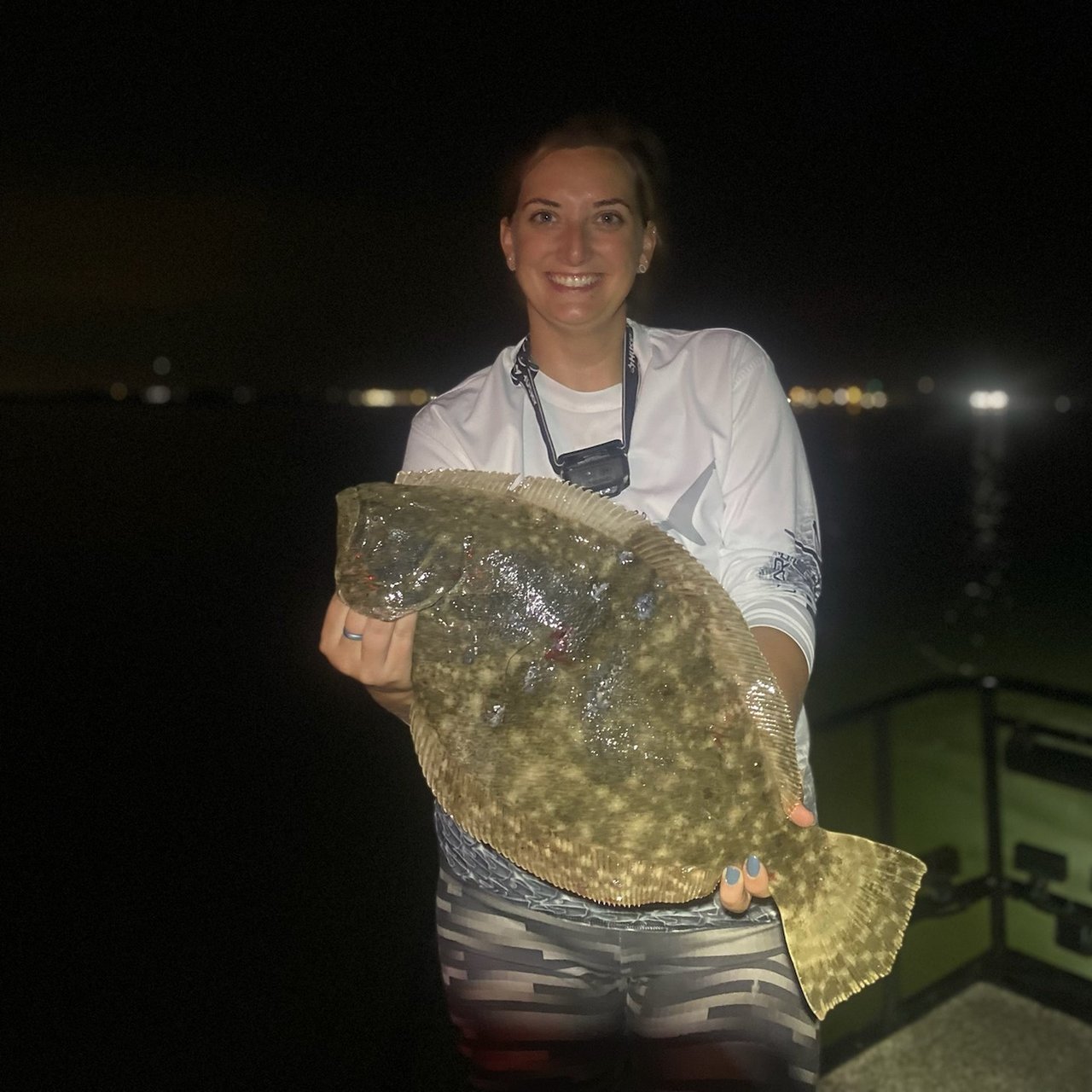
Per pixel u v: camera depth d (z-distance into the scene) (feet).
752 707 3.00
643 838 3.04
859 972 3.10
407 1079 4.07
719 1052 3.26
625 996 3.46
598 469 3.35
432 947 4.28
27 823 13.58
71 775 15.89
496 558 3.04
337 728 18.63
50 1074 7.43
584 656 3.00
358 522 3.07
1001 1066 5.03
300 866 11.89
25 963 9.39
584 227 3.28
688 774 3.00
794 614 3.21
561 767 3.03
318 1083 7.16
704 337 3.52
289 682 22.38
